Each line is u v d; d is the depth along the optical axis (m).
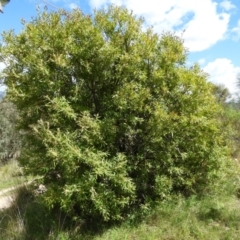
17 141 12.98
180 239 4.22
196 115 4.95
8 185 7.93
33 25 4.56
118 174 4.34
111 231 4.53
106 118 4.57
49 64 4.56
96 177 4.23
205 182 5.57
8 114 13.13
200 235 4.22
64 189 4.25
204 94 5.02
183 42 5.03
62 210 4.86
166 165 4.97
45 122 4.41
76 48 4.49
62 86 4.60
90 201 4.54
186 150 5.17
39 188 5.93
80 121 4.31
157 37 4.84
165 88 4.65
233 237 4.16
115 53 4.55
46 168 4.50
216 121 5.70
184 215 4.70
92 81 4.78
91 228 4.76
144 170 4.84
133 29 4.70
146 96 4.56
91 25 4.58
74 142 4.31
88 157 4.25
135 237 4.37
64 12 4.74
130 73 4.70
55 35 4.45
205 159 5.38
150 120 4.69
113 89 4.83
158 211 4.81
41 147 4.76
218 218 4.67
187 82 4.79
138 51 4.67
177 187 5.43
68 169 4.21
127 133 4.80
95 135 4.39
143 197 4.98
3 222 5.33
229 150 5.81
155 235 4.34
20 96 4.52
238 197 5.54
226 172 5.85
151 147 4.89
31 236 4.80
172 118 4.61
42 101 4.60
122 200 4.49
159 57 4.81
